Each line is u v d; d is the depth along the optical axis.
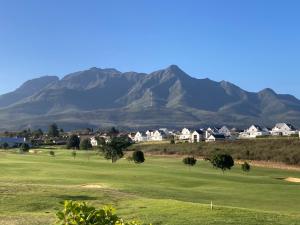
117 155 112.31
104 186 47.75
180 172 77.31
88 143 180.62
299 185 62.59
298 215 31.00
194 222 26.53
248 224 26.36
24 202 34.16
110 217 7.52
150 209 31.05
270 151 131.50
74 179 57.72
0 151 162.00
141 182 58.59
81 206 7.51
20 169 72.19
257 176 83.56
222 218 27.83
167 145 173.25
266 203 43.28
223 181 64.50
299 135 163.12
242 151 137.50
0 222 26.41
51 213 30.19
